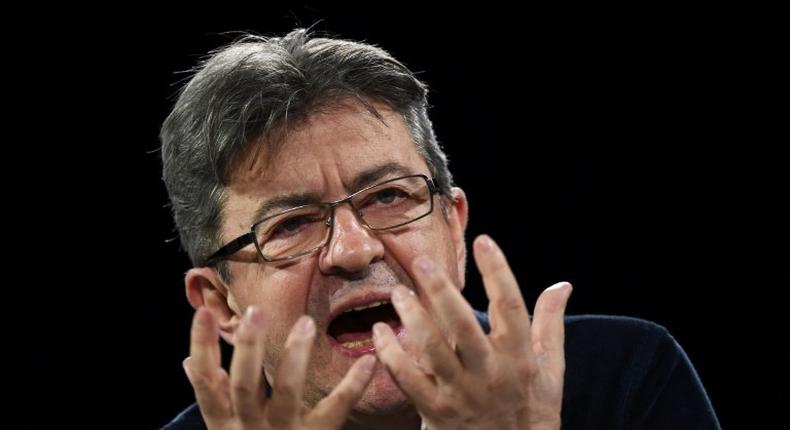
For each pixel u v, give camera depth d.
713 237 7.38
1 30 6.92
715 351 7.32
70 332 6.95
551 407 2.37
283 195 2.78
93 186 7.04
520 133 7.51
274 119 2.78
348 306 2.76
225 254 2.88
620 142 7.50
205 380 2.32
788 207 7.25
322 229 2.80
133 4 6.96
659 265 7.43
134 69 7.02
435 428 2.37
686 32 7.40
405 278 2.81
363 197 2.80
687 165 7.41
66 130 7.02
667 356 3.46
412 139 2.98
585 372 3.47
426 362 2.27
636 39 7.47
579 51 7.49
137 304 7.03
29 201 6.99
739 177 7.37
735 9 7.33
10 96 6.96
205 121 2.91
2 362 6.85
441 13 7.43
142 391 6.96
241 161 2.84
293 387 2.26
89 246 7.02
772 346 7.23
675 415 3.32
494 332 2.29
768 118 7.30
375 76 2.93
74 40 6.98
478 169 7.51
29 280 6.95
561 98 7.52
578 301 7.45
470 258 7.32
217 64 3.03
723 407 7.29
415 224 2.84
